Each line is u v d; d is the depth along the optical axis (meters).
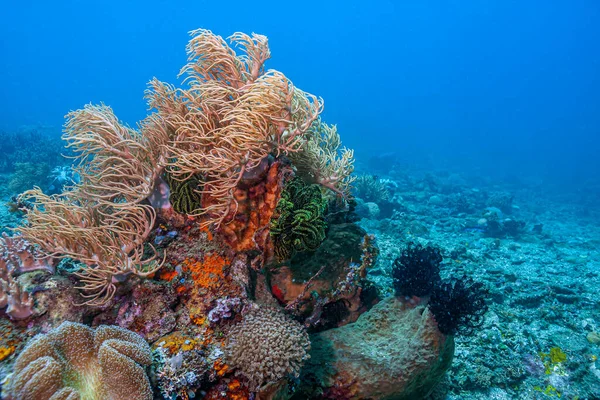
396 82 131.12
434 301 3.86
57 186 13.00
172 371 2.85
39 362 2.37
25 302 2.97
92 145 3.78
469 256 10.33
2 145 20.05
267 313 3.35
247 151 3.32
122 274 3.20
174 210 3.76
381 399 3.80
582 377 5.68
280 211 3.51
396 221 13.34
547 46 126.19
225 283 3.46
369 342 4.21
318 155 4.57
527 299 7.70
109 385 2.50
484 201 23.91
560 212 25.56
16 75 121.56
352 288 4.50
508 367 5.71
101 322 3.31
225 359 3.02
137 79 132.00
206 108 3.63
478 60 131.62
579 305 7.84
